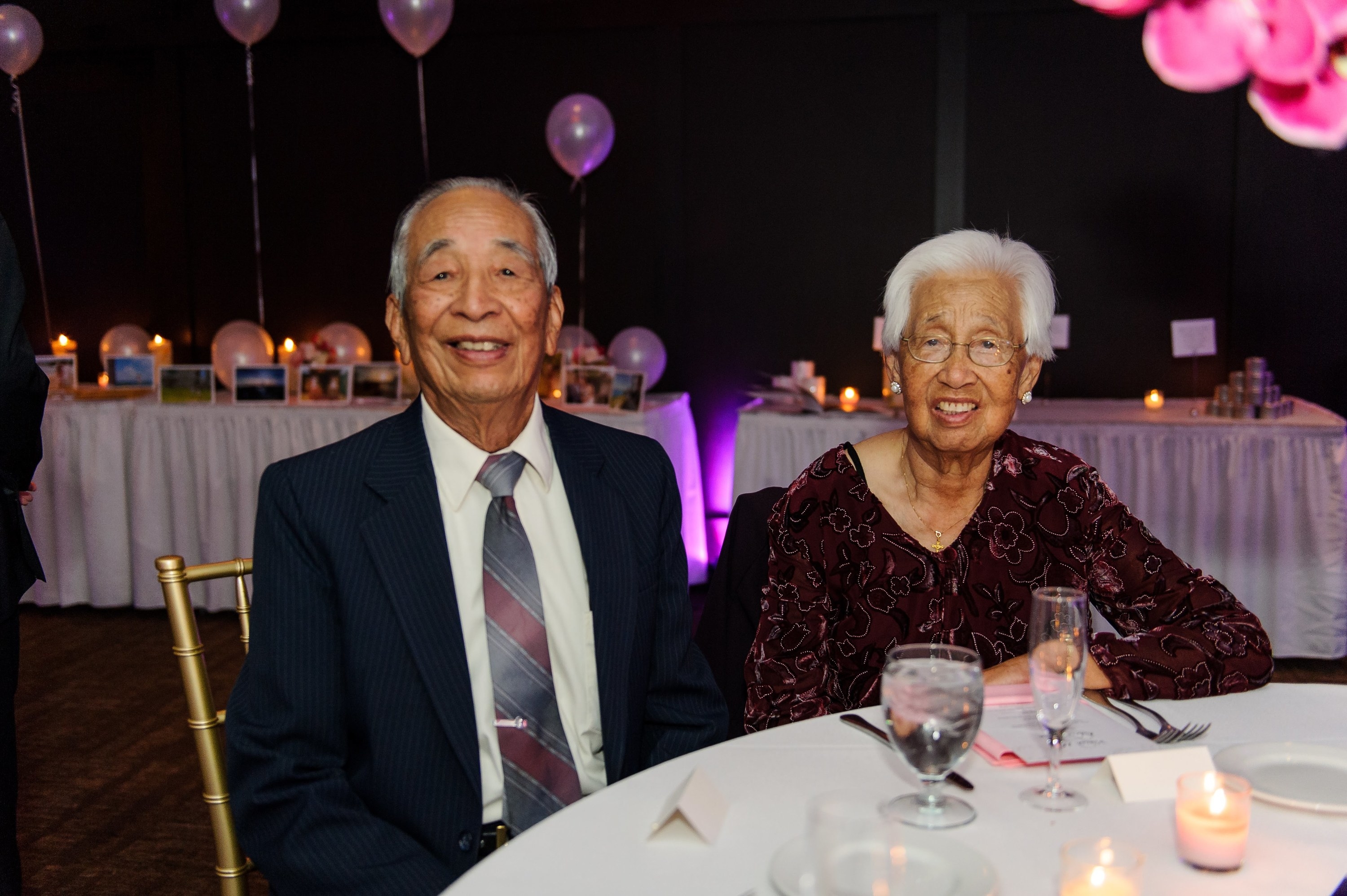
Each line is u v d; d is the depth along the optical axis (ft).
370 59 17.72
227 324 18.61
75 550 14.73
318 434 14.03
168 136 18.21
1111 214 15.99
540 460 4.57
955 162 16.10
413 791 4.11
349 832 3.90
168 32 17.87
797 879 2.86
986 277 4.99
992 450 5.38
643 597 4.63
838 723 4.19
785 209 16.89
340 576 4.16
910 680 3.12
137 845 8.29
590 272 17.49
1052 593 3.53
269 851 3.94
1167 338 16.03
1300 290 15.55
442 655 4.13
